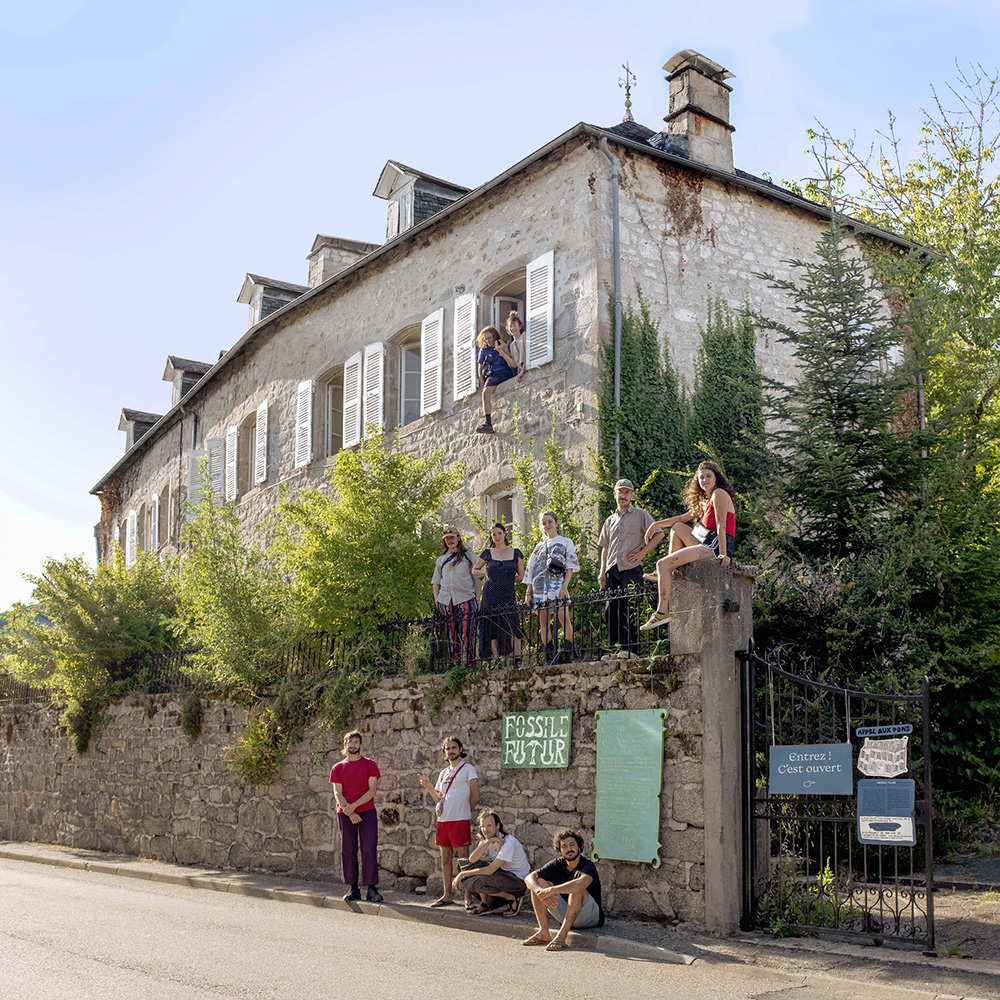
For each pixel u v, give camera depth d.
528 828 9.23
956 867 9.41
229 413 22.78
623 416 13.53
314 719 11.97
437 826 9.44
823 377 12.62
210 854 13.47
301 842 11.95
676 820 8.04
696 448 14.09
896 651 10.73
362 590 11.93
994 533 11.46
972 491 11.91
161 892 11.33
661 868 8.06
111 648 16.39
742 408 14.66
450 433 15.85
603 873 8.46
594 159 14.20
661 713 8.27
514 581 10.88
